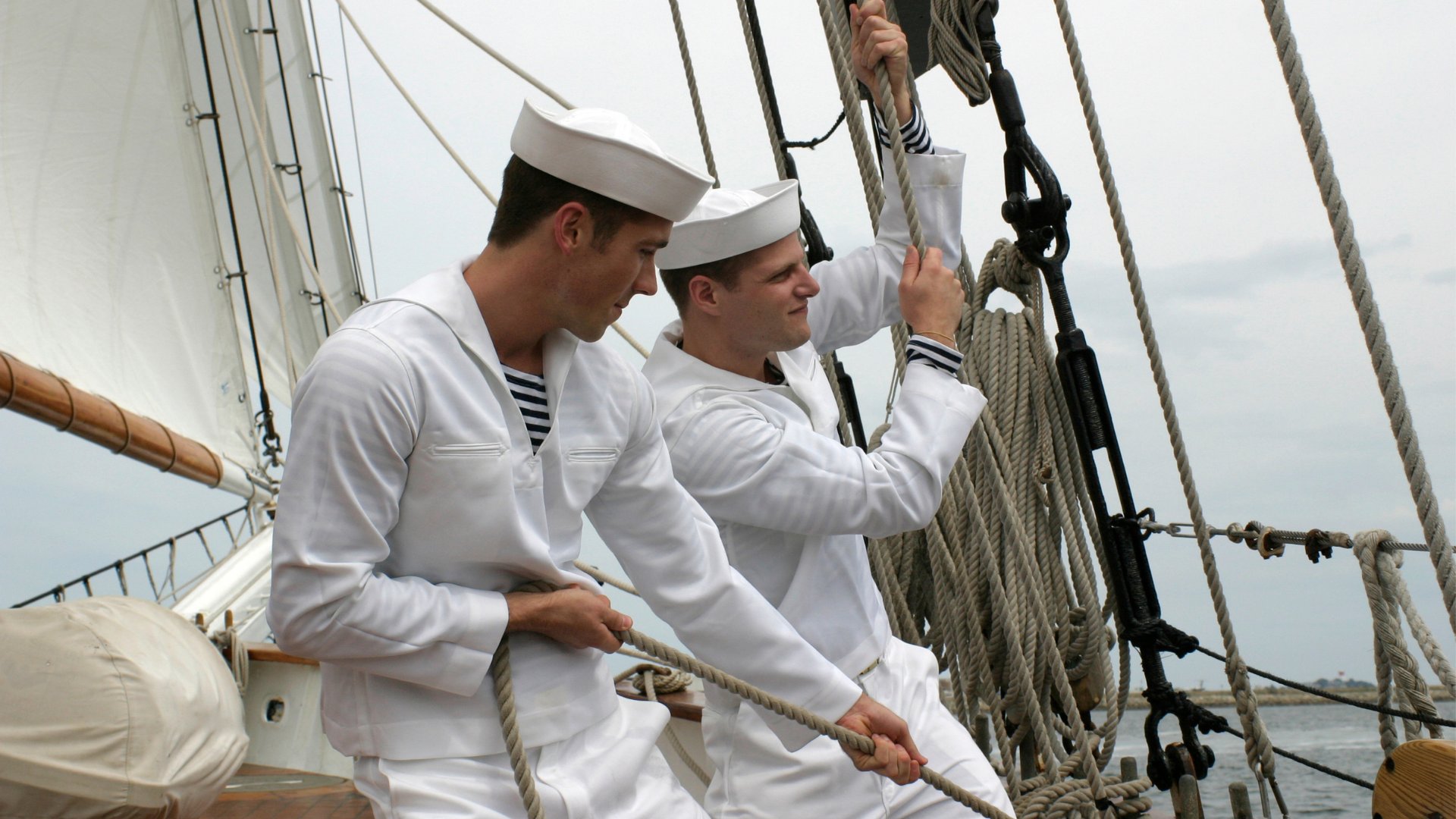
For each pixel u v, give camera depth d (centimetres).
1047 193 298
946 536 311
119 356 547
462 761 167
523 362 174
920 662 245
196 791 266
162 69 577
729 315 229
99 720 251
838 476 220
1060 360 296
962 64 304
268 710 417
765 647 197
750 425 223
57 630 258
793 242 229
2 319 495
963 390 233
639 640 176
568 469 175
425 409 159
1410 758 206
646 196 163
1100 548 315
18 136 522
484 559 168
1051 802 268
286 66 671
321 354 158
